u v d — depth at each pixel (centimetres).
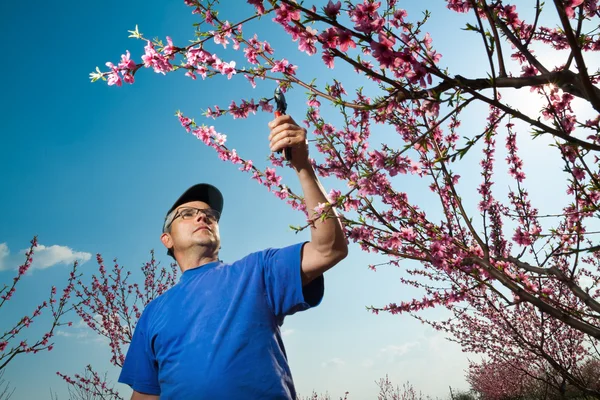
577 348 658
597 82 233
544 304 275
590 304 271
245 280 211
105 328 733
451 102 167
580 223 319
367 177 205
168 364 204
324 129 300
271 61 209
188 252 255
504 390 1230
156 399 229
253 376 186
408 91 169
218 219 278
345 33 164
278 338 209
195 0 190
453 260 303
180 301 220
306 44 173
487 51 165
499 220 375
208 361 189
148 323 231
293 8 167
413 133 290
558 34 234
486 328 786
